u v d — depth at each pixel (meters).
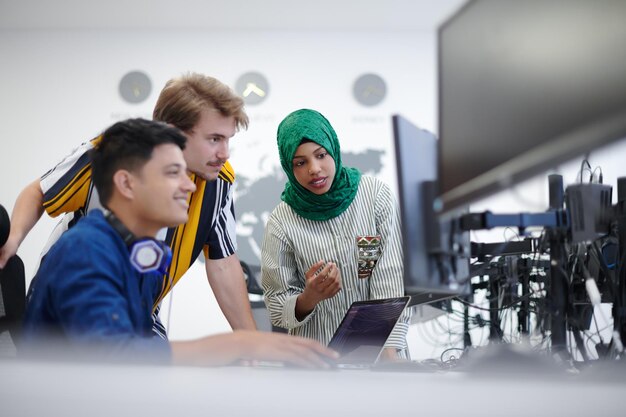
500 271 2.03
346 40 5.70
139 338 1.06
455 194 1.24
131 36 5.73
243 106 1.69
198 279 5.28
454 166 1.24
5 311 1.59
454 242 1.36
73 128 5.68
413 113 5.67
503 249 1.81
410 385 0.74
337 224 2.05
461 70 1.22
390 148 5.65
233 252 1.98
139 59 5.72
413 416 0.68
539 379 0.81
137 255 1.16
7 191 5.62
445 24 1.26
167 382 0.74
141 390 0.72
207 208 1.84
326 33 5.70
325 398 0.70
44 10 5.47
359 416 0.68
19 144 5.65
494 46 1.16
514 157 1.13
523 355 0.95
